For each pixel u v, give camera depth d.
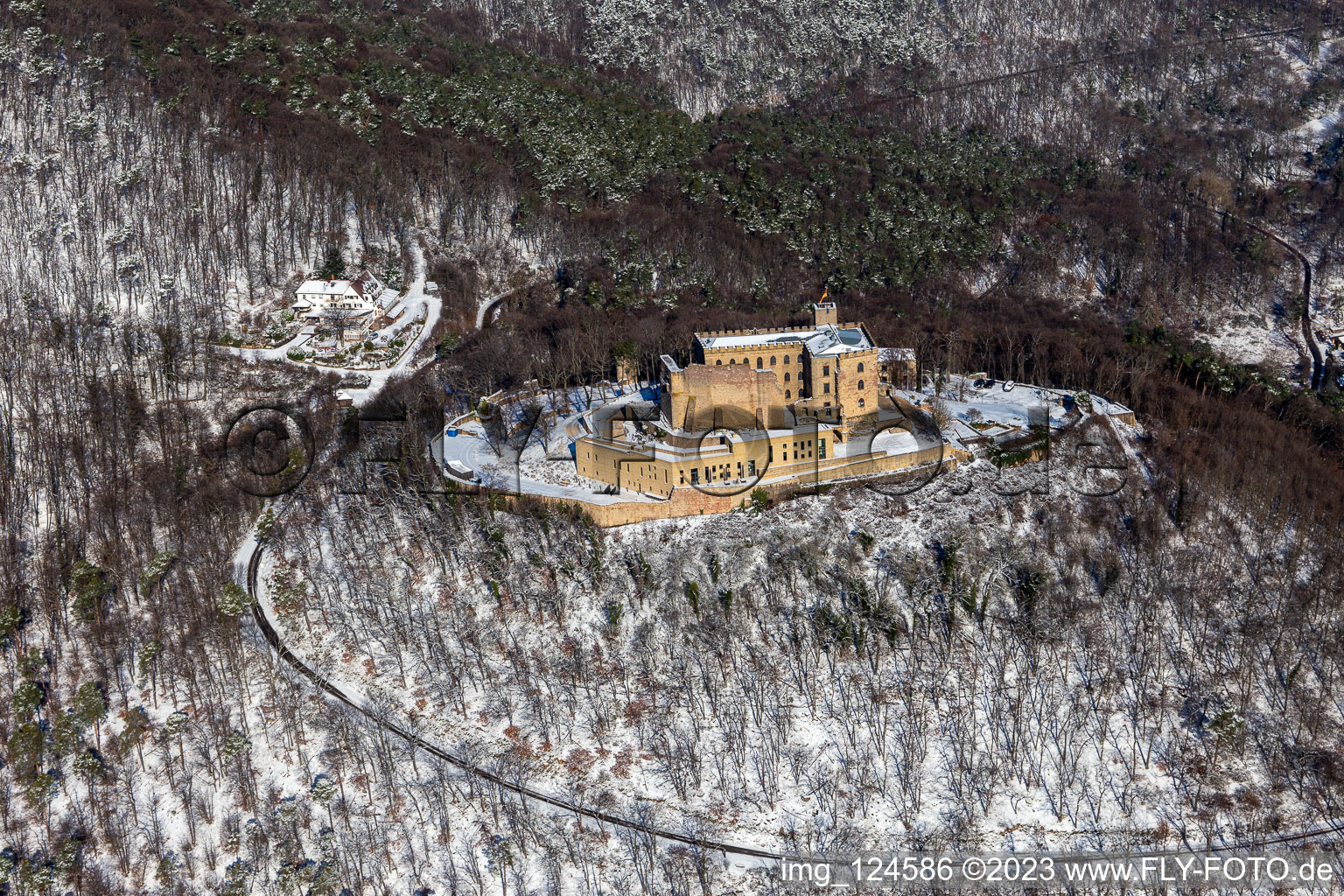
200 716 175.50
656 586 185.75
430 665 181.50
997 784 165.88
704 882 152.88
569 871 155.38
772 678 176.75
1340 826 162.12
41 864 159.12
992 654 181.62
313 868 155.25
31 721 175.25
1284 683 180.25
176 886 155.62
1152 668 181.25
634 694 176.38
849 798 164.25
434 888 154.38
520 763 168.75
